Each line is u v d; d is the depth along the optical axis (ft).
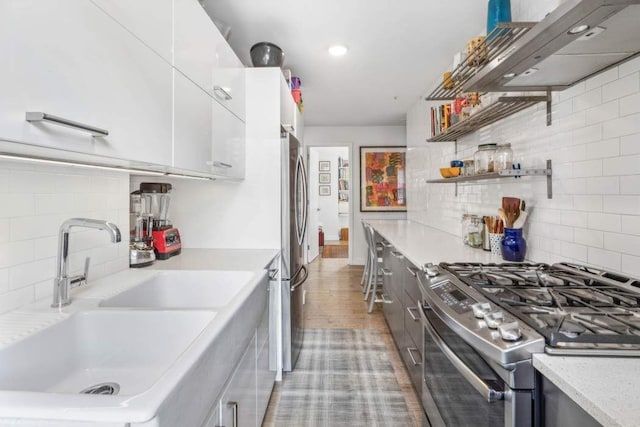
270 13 6.82
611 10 2.71
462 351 3.46
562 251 5.00
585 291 3.51
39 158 3.05
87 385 3.14
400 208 18.19
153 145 3.57
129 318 3.36
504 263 5.08
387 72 10.20
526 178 5.92
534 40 3.31
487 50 5.28
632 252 3.86
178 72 4.11
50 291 3.79
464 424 3.40
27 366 2.77
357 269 17.54
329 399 6.36
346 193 28.43
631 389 1.99
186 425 2.22
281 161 7.14
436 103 11.44
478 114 6.31
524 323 2.80
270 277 6.31
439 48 8.50
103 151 2.82
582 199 4.58
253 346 4.63
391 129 18.11
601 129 4.25
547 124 5.30
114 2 2.97
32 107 2.17
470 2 6.48
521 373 2.49
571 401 2.18
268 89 7.11
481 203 7.82
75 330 3.30
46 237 3.74
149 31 3.50
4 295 3.27
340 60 9.27
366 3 6.49
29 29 2.15
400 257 7.43
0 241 3.23
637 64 3.75
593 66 4.03
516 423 2.49
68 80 2.46
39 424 1.73
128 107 3.16
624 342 2.42
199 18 4.72
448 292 3.90
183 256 6.40
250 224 7.22
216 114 5.34
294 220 7.65
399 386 6.77
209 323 3.00
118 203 5.07
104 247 4.78
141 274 4.92
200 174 5.35
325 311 11.21
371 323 10.15
